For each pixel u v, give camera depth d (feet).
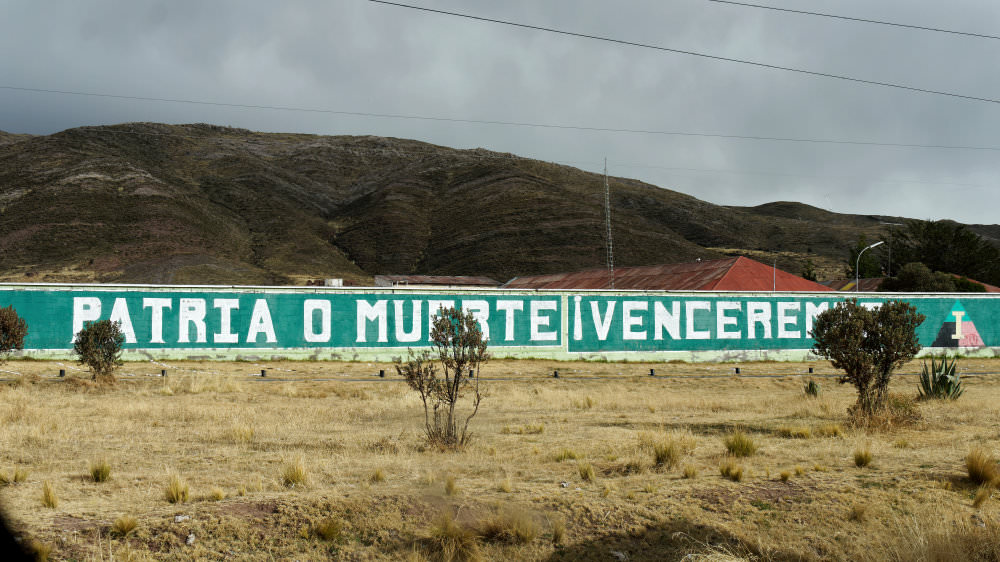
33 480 30.30
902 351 53.52
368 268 477.77
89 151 579.48
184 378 91.86
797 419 56.13
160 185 498.69
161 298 121.19
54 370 97.35
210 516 24.56
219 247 440.45
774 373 123.75
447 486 28.60
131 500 27.02
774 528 25.26
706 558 22.74
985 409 59.72
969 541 23.67
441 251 495.41
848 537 24.54
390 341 131.54
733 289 162.71
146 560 21.40
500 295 137.69
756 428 50.52
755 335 150.61
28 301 114.73
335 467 34.12
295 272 420.36
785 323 152.46
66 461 34.96
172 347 121.19
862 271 352.49
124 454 37.37
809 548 23.81
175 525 23.68
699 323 147.84
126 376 93.30
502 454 39.34
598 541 24.18
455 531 23.84
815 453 37.93
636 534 24.67
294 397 76.38
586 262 447.01
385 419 56.54
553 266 438.40
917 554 22.74
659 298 146.30
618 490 29.32
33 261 368.48
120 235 410.11
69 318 116.37
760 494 28.53
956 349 159.63
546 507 26.86
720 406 67.77
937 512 26.27
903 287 252.83
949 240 328.70
